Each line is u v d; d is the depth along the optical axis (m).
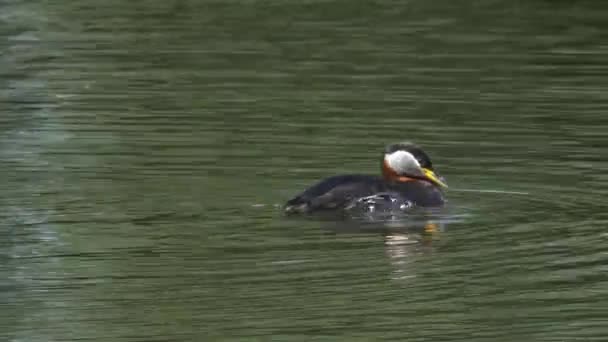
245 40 25.66
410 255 14.40
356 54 24.58
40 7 28.36
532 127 20.17
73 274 13.74
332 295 13.20
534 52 24.84
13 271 13.84
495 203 16.59
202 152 18.86
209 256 14.31
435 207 16.30
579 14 27.83
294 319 12.58
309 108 21.31
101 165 18.11
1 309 12.82
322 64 24.00
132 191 16.94
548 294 13.33
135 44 25.34
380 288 13.42
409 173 17.14
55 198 16.50
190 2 28.94
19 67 23.66
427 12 28.03
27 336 12.15
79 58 24.36
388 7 28.45
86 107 21.28
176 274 13.73
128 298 13.11
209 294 13.20
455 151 19.03
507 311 12.91
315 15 27.78
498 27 26.80
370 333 12.32
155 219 15.70
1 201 16.34
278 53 24.72
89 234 15.09
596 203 16.55
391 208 16.16
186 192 16.89
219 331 12.29
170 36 25.95
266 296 13.16
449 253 14.52
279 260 14.18
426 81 22.91
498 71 23.56
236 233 15.17
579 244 14.83
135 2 28.97
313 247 14.66
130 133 19.84
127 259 14.21
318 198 16.05
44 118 20.56
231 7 28.48
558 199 16.72
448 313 12.77
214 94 22.12
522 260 14.30
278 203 16.47
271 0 29.06
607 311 12.91
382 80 22.94
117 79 23.02
